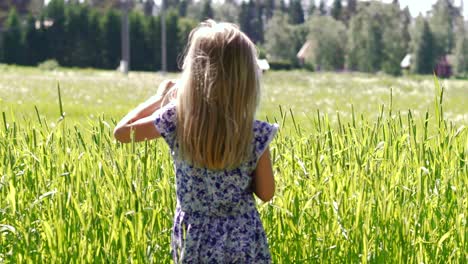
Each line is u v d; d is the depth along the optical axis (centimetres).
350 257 451
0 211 450
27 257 431
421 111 1820
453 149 525
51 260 430
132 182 438
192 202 373
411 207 475
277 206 459
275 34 12119
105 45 9075
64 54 8988
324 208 475
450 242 470
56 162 503
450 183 491
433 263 457
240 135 359
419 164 498
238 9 15588
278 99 2306
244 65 357
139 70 9119
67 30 8981
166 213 453
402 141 511
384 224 456
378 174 477
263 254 380
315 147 505
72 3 9188
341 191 473
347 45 11044
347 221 466
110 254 432
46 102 1845
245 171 370
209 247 372
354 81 4088
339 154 500
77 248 432
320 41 11088
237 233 372
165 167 506
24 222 448
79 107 1714
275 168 495
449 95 2700
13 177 476
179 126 366
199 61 359
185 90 361
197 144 359
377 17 10938
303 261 456
